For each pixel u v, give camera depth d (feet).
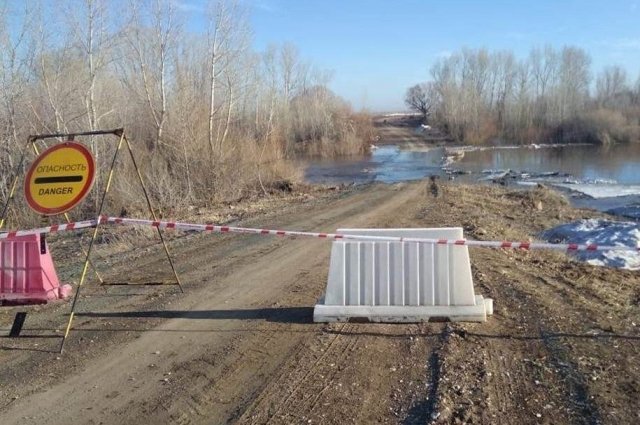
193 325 22.11
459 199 72.18
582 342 19.13
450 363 17.44
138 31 77.46
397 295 21.54
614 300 24.89
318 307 21.86
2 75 62.59
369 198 74.59
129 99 78.79
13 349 19.90
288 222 52.75
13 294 24.94
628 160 167.53
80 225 23.67
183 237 43.39
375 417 14.52
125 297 26.37
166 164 70.74
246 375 17.34
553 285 27.32
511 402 15.02
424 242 21.31
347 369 17.49
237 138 87.51
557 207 70.64
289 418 14.55
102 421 14.75
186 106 75.51
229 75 86.38
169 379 17.20
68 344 20.26
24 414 15.21
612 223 48.29
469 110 266.16
